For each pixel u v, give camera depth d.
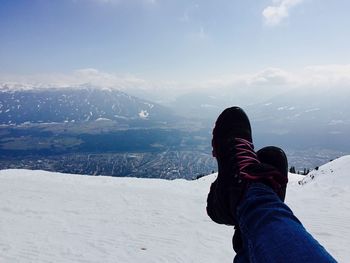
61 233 7.42
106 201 11.25
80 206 10.39
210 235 7.19
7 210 9.64
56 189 13.65
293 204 10.49
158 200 11.45
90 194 12.60
